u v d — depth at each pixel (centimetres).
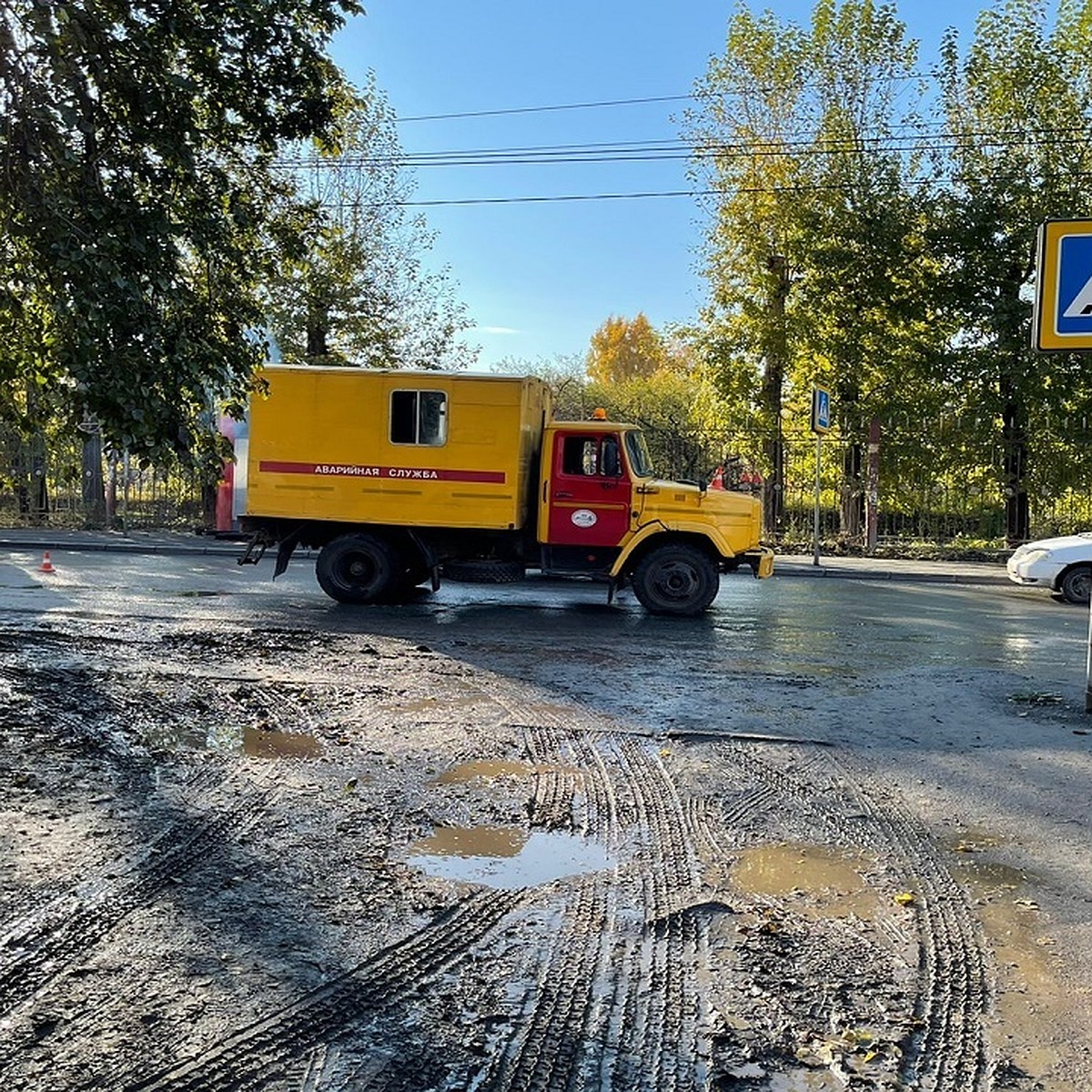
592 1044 318
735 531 1268
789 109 2352
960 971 374
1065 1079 307
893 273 2222
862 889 448
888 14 2270
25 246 658
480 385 1270
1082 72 2169
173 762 596
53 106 587
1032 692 855
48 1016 322
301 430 1302
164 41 663
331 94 778
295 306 2411
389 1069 300
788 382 2419
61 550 1970
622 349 6225
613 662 948
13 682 768
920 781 603
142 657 888
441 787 568
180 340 650
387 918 403
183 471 768
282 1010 330
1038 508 2300
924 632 1195
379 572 1309
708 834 511
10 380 733
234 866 448
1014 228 2169
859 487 2314
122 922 389
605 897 431
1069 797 577
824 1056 316
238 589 1405
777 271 2314
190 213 684
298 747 636
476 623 1177
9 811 504
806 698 817
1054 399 2150
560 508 1283
